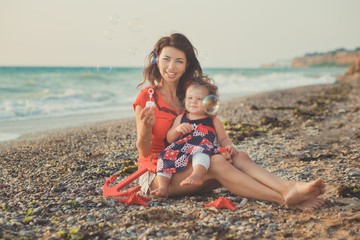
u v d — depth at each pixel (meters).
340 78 30.84
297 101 11.20
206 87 2.99
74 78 23.23
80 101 13.88
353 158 4.07
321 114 8.17
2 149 5.38
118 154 4.87
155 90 3.09
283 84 26.31
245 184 2.63
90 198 2.98
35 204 2.85
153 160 3.01
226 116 8.34
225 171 2.66
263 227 2.28
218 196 2.97
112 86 20.88
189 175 2.75
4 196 3.13
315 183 2.29
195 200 2.87
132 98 15.41
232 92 19.45
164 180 2.74
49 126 7.80
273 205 2.67
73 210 2.68
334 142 5.12
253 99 12.59
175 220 2.41
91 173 3.94
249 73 39.72
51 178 3.81
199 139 2.81
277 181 2.56
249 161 2.78
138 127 2.96
